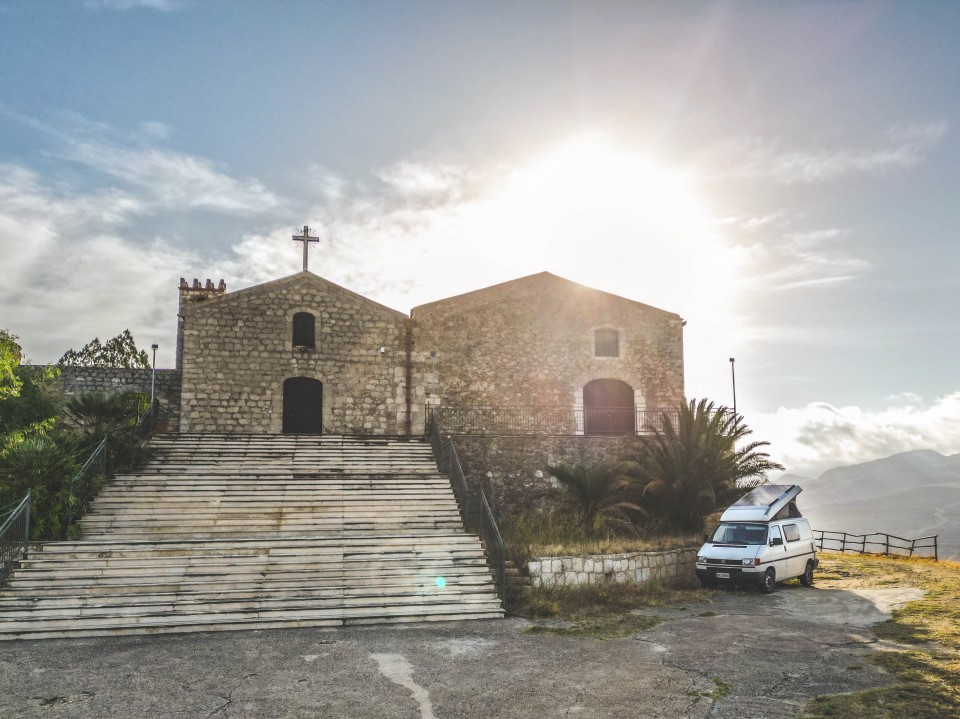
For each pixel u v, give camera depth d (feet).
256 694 30.60
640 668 34.83
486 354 89.51
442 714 28.45
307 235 87.92
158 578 46.09
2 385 71.72
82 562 46.85
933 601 51.85
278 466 70.33
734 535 62.34
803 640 40.75
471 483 81.25
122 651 37.45
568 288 93.30
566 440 84.69
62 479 54.19
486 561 52.95
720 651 38.19
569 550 58.39
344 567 49.44
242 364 83.41
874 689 31.22
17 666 34.55
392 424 86.07
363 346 86.89
